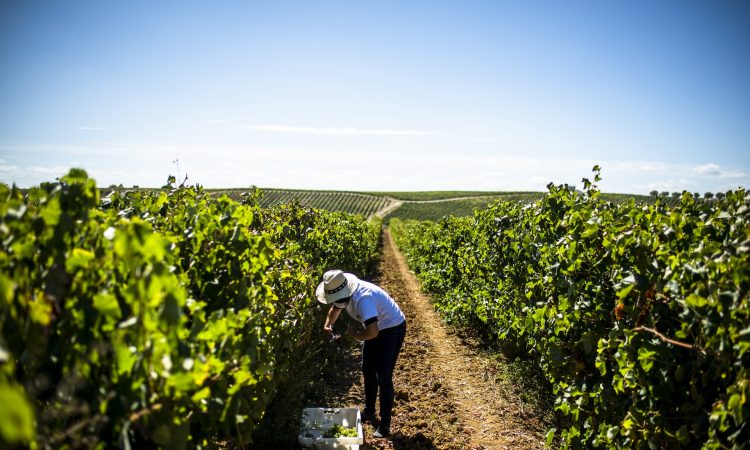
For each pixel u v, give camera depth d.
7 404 1.21
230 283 3.69
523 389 6.51
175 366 2.24
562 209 6.57
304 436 4.69
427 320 11.34
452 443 5.21
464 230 11.79
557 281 5.26
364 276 17.31
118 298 2.37
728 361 2.76
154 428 2.13
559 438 5.33
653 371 3.39
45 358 2.06
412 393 6.63
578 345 4.67
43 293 2.03
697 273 3.08
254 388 3.70
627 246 3.97
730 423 2.84
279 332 4.96
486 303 8.59
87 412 1.93
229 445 4.40
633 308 3.72
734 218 3.81
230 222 3.85
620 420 3.89
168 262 2.61
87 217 2.42
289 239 8.36
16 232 2.12
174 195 5.45
